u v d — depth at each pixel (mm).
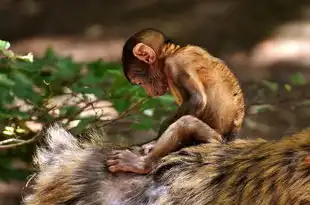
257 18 31391
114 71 11195
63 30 31359
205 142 8508
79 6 33688
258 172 8109
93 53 28531
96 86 11625
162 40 9086
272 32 30094
